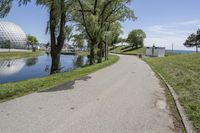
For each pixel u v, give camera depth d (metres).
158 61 37.38
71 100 10.08
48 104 9.32
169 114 8.42
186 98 10.55
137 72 22.22
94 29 27.56
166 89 13.39
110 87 13.60
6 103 9.33
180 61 32.62
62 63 44.53
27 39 140.00
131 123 7.35
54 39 20.91
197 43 84.31
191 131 6.67
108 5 30.67
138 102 10.09
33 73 29.50
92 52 30.53
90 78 17.12
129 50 110.31
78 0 23.91
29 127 6.79
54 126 6.92
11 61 51.28
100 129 6.77
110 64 31.03
